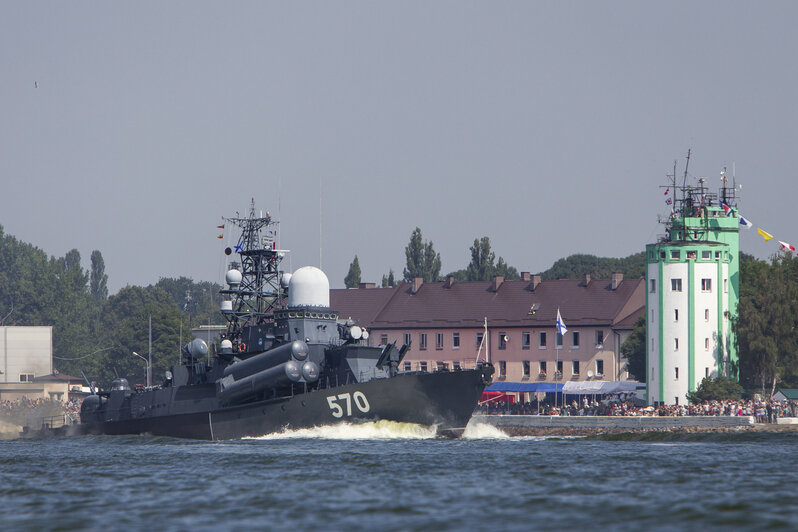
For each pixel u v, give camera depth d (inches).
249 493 6092.5
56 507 5713.6
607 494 5866.1
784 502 5502.0
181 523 5093.5
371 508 5438.0
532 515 5167.3
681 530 4763.8
